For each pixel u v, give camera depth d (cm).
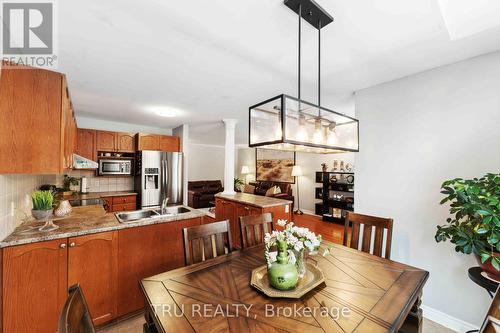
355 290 115
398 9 127
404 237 218
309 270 137
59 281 167
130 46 172
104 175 436
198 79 236
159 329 88
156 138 473
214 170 905
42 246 161
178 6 128
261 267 138
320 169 636
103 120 445
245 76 227
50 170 154
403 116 221
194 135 641
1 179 151
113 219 215
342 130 154
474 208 137
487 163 175
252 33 154
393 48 170
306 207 674
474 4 130
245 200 372
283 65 201
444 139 196
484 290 174
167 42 167
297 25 144
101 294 185
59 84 159
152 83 248
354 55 181
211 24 145
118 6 128
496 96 172
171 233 225
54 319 164
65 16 136
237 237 378
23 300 154
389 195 230
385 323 90
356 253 167
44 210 177
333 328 87
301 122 128
